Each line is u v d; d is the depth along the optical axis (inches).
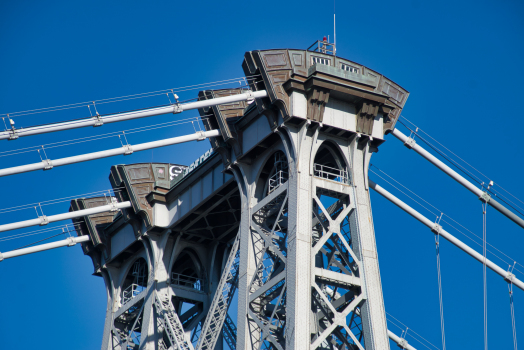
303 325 2400.3
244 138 2810.0
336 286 2551.7
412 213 2908.5
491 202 2982.3
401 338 3105.3
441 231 2950.3
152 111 2657.5
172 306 3228.3
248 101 2721.5
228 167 2842.0
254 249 2726.4
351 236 2598.4
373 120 2677.2
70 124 2596.0
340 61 2699.3
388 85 2755.9
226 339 3152.1
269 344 2571.4
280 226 2758.4
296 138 2610.7
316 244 2529.5
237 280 2992.1
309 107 2608.3
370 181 2827.3
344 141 2667.3
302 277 2454.5
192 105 2672.2
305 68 2655.0
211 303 3142.2
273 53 2662.4
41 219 3004.4
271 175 2790.4
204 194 3120.1
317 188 2615.7
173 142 2827.3
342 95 2637.8
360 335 2544.3
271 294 2657.5
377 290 2539.4
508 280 3004.4
